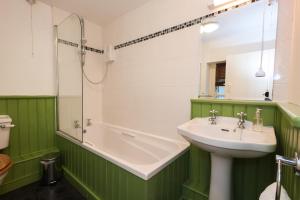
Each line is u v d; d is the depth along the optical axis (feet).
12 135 5.85
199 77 5.14
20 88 6.08
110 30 8.21
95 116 8.66
